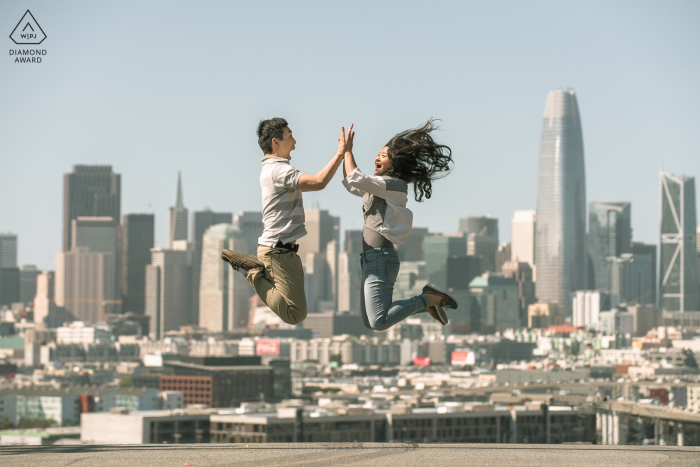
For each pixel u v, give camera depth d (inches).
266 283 507.8
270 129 516.1
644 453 480.7
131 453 479.8
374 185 499.5
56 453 478.6
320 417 5007.4
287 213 509.7
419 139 518.0
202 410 6402.6
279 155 519.2
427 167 523.2
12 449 494.6
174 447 506.9
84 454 474.6
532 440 4817.9
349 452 487.2
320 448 502.3
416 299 509.4
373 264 507.5
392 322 504.7
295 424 4975.4
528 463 449.7
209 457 469.7
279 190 507.5
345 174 510.9
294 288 506.9
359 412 5073.8
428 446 510.9
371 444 520.7
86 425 6215.6
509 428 5064.0
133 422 5925.2
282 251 506.3
